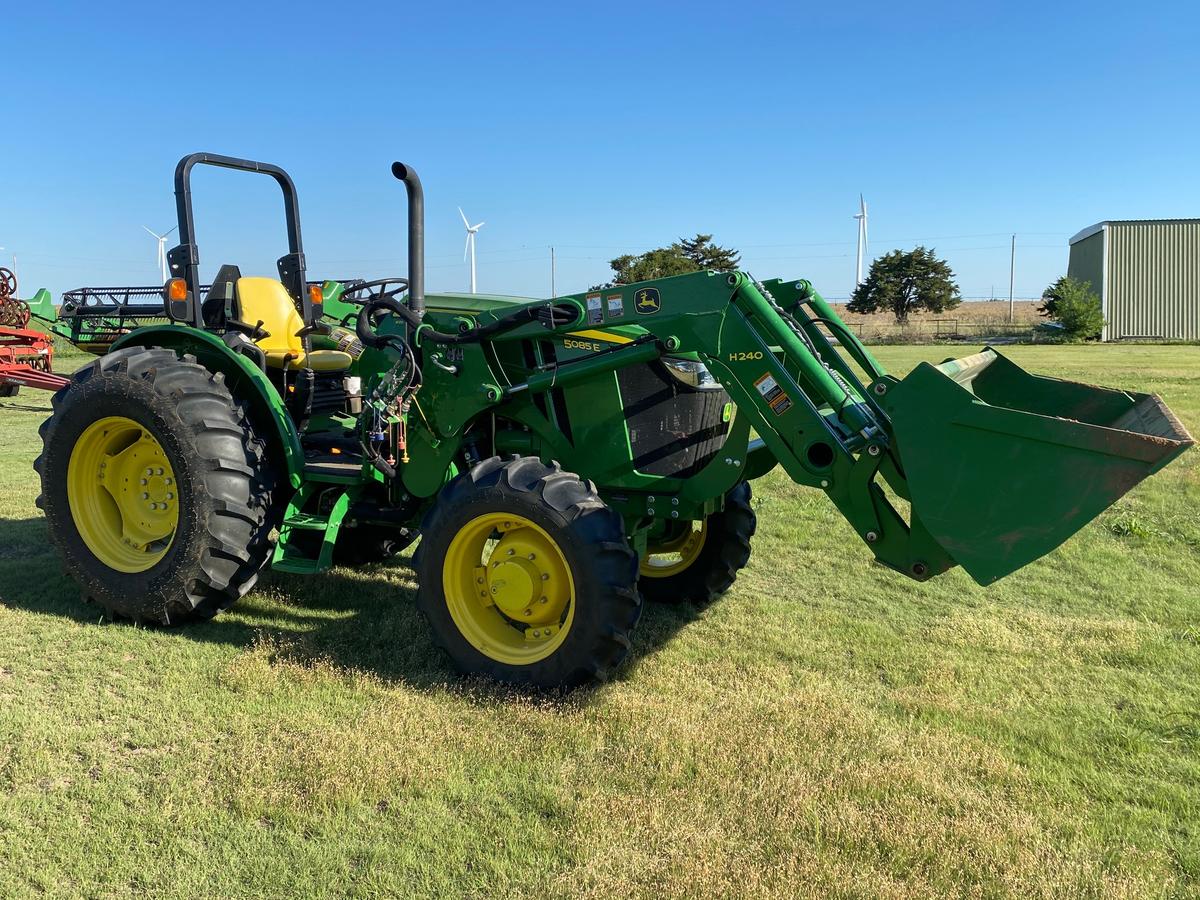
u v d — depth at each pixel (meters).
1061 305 39.81
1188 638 4.31
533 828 2.64
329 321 5.88
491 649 3.71
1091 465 2.93
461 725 3.28
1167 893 2.43
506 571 3.65
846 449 3.47
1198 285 43.00
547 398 4.14
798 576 5.43
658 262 42.16
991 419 3.04
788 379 3.54
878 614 4.73
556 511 3.50
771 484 8.17
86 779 2.86
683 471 4.11
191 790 2.81
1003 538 3.09
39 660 3.84
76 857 2.49
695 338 3.67
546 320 3.86
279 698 3.48
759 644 4.25
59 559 4.88
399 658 3.92
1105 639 4.29
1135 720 3.45
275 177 5.23
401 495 4.44
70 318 7.95
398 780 2.87
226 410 4.27
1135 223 43.28
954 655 4.12
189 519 4.11
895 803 2.79
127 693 3.51
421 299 4.20
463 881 2.41
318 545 4.64
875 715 3.45
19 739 3.12
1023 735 3.32
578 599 3.48
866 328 50.47
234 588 4.26
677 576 4.82
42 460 4.45
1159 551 5.90
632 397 4.04
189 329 4.53
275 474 4.41
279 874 2.43
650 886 2.38
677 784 2.88
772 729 3.26
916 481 3.17
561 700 3.51
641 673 3.85
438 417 4.16
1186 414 11.55
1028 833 2.64
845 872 2.44
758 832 2.63
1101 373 18.77
